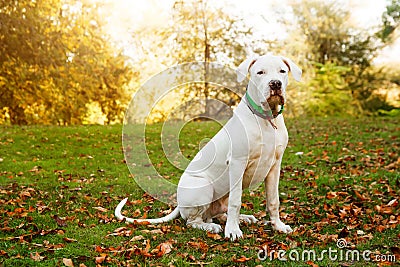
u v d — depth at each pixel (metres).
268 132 4.26
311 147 10.31
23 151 10.12
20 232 4.52
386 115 21.20
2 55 14.42
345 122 14.54
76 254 3.91
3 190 6.52
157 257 3.89
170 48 19.38
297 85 20.06
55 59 14.71
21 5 13.97
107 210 5.55
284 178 7.57
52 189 6.74
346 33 22.83
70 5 15.86
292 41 20.98
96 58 15.98
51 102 17.19
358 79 22.27
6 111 17.91
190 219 4.74
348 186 6.70
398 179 6.98
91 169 8.48
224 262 3.76
